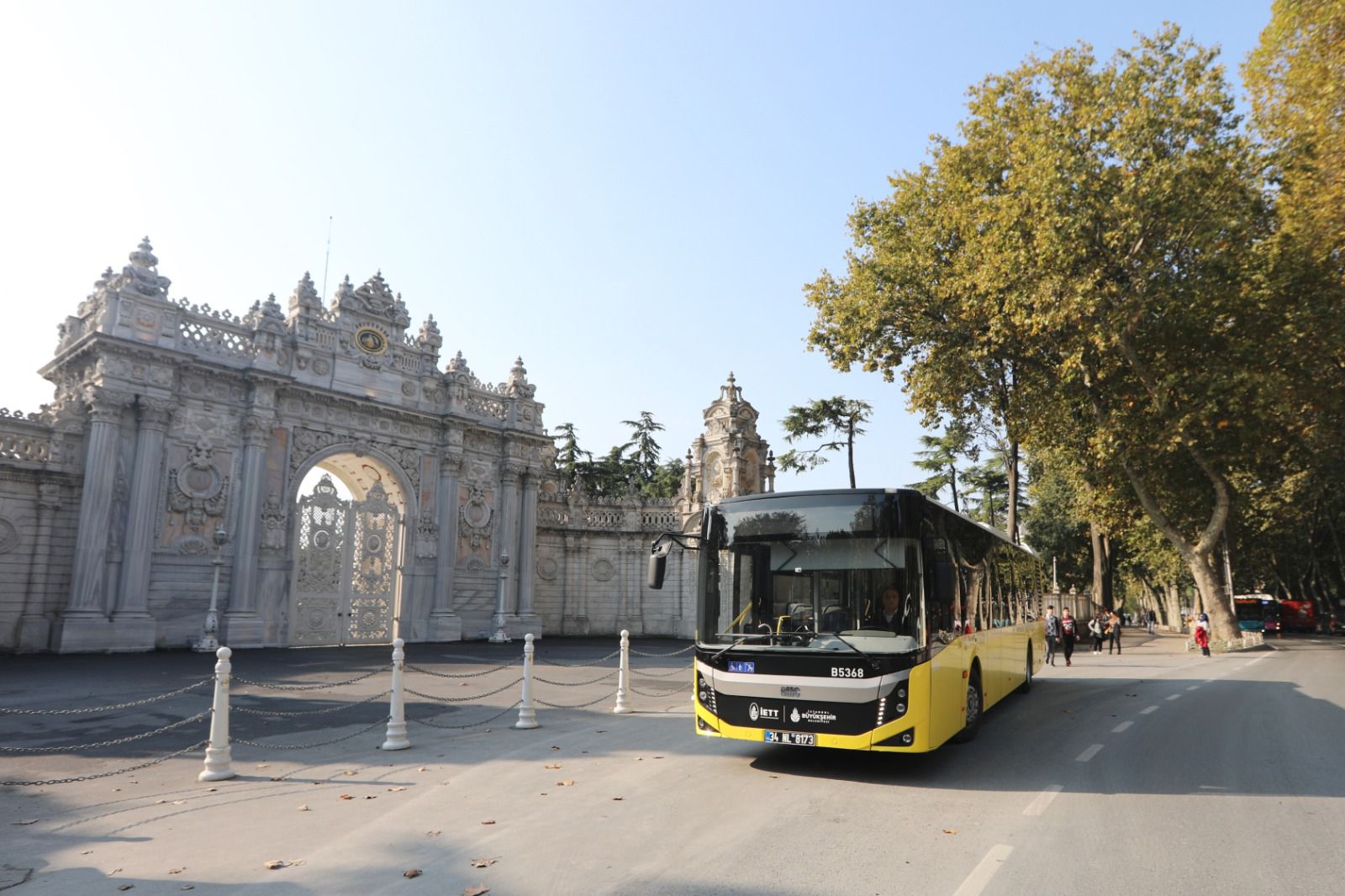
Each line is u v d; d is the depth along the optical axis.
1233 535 39.12
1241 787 8.56
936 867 5.95
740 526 10.04
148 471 26.08
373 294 33.69
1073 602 39.50
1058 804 7.85
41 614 24.55
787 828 7.00
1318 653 30.91
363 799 8.12
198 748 11.00
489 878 5.79
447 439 35.09
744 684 9.28
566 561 41.81
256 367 28.89
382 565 32.81
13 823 7.38
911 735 8.66
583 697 17.00
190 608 26.94
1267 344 23.75
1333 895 5.43
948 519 10.82
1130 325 23.53
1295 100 19.69
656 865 6.02
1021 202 22.41
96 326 27.09
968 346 25.81
